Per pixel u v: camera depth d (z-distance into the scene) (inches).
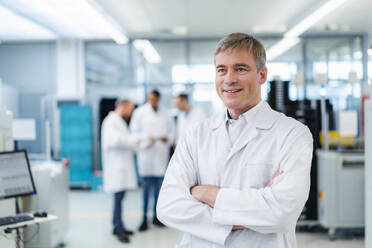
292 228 40.5
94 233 153.1
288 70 271.6
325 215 140.5
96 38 276.8
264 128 43.1
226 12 210.4
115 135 142.7
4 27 241.0
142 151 159.0
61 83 279.1
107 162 147.0
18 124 134.3
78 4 181.9
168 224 43.6
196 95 282.0
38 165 130.1
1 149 97.1
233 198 39.9
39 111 251.0
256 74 42.6
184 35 270.4
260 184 42.1
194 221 41.7
